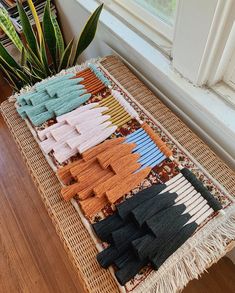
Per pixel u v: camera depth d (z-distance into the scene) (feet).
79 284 3.86
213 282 3.71
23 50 4.05
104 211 2.37
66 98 2.98
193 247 2.18
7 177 4.78
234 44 2.42
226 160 2.90
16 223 4.37
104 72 3.31
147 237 2.12
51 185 2.61
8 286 3.90
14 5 4.70
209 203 2.35
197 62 2.59
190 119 3.06
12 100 3.21
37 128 2.90
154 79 3.31
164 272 2.10
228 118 2.58
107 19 3.52
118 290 2.09
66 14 4.71
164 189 2.43
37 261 4.06
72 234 2.34
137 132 2.80
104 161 2.53
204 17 2.26
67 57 4.00
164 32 3.14
